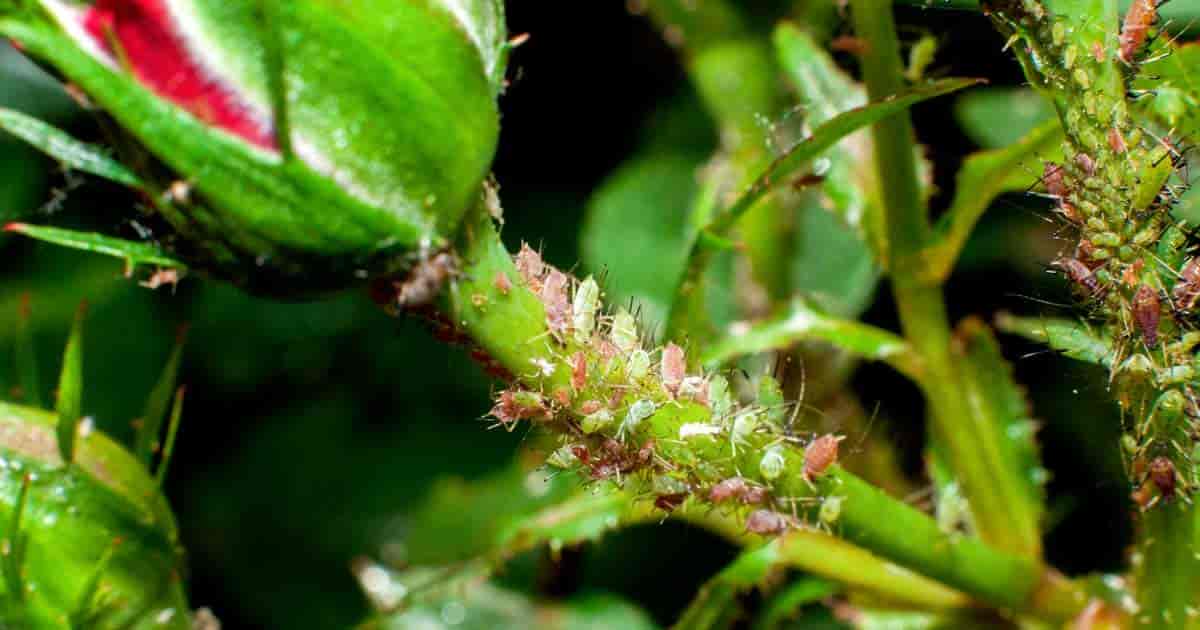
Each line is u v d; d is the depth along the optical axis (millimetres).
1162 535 106
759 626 131
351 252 94
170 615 114
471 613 168
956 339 123
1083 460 161
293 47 92
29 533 109
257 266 95
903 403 161
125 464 112
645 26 229
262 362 257
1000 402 123
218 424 259
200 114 92
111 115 92
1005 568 113
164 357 257
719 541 203
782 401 104
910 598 121
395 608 136
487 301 98
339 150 93
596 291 99
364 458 245
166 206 94
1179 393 99
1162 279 98
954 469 124
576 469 101
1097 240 97
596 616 171
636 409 98
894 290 121
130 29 92
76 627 110
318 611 234
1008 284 166
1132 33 97
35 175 247
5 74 246
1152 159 97
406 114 93
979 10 110
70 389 109
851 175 125
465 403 248
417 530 178
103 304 257
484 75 95
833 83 132
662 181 194
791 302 125
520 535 135
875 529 107
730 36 164
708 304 149
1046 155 114
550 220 250
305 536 240
